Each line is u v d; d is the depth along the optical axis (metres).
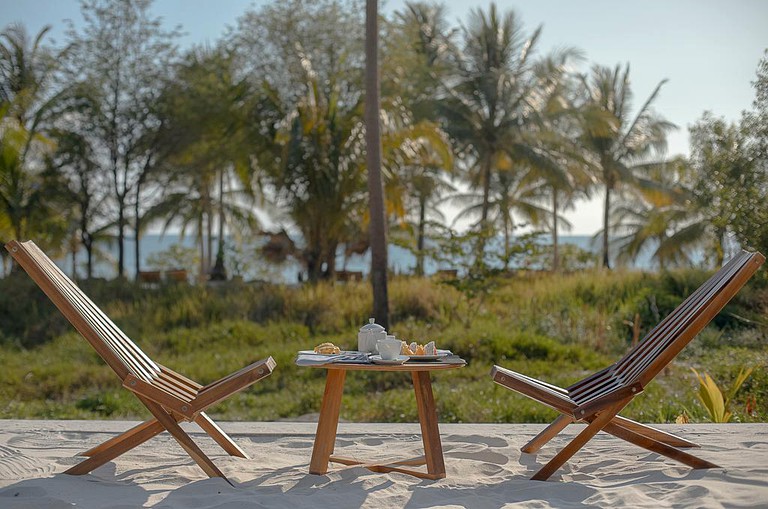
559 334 13.62
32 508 3.67
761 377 9.52
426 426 4.52
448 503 3.84
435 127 18.80
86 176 20.69
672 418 8.02
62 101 20.38
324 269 20.02
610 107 30.98
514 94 25.31
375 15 13.08
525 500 3.91
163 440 5.66
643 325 14.13
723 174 14.77
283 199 20.11
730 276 4.19
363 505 3.80
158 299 16.08
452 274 17.55
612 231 33.38
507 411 8.53
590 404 4.24
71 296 4.32
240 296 15.86
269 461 4.96
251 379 4.21
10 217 19.50
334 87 19.69
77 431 5.90
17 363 12.40
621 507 3.70
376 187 13.38
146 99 20.88
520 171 29.39
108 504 3.77
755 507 3.52
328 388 4.60
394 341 4.35
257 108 20.64
